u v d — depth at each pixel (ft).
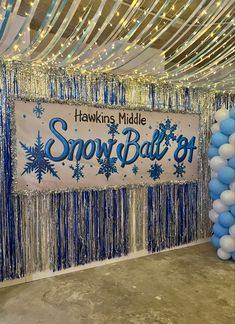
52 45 8.23
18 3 6.39
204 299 8.97
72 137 10.41
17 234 9.75
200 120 13.28
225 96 14.07
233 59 10.39
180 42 10.69
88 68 10.12
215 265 11.45
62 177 10.35
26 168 9.72
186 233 13.37
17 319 7.93
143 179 11.98
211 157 12.14
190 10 8.54
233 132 11.30
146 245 12.37
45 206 10.19
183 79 11.57
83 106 10.53
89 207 11.00
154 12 8.43
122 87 11.31
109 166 11.20
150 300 8.91
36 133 9.81
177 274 10.66
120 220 11.68
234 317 8.07
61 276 10.44
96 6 8.14
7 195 9.51
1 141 9.31
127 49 8.76
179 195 13.06
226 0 6.98
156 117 12.10
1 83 9.22
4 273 9.59
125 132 11.43
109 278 10.32
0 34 7.45
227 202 11.21
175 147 12.69
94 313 8.24
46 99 9.86
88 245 11.06
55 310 8.37
